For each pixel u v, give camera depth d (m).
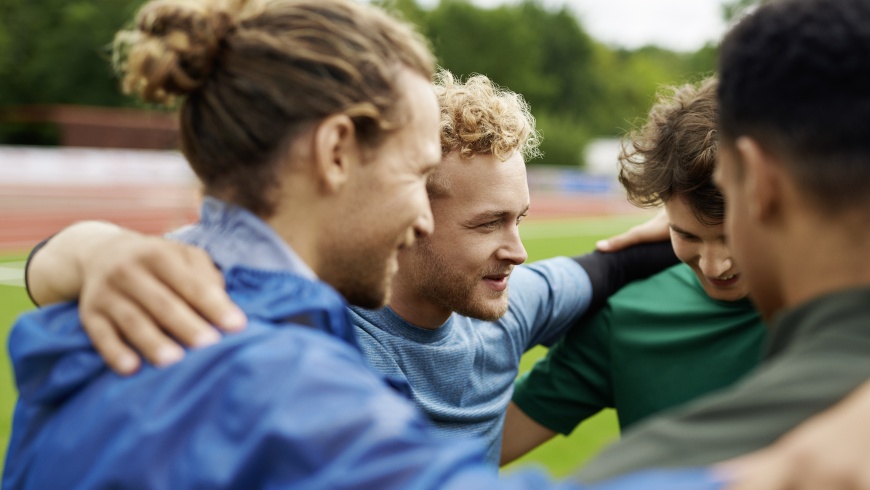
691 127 1.56
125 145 25.86
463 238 1.54
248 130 0.93
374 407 0.77
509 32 42.84
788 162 0.72
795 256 0.73
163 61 0.93
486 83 1.63
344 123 0.93
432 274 1.54
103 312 0.87
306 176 0.94
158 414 0.81
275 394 0.78
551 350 2.04
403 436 0.75
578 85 49.72
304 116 0.93
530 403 2.00
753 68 0.75
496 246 1.56
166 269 0.87
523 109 1.84
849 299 0.69
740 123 0.76
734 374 1.75
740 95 0.76
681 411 0.72
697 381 1.78
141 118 25.69
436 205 1.53
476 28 42.28
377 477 0.72
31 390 0.92
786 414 0.65
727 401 0.69
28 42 34.47
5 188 16.59
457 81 1.67
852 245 0.70
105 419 0.83
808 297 0.73
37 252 1.02
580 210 22.23
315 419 0.76
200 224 1.00
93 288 0.88
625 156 1.85
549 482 0.71
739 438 0.66
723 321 1.76
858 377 0.64
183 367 0.82
